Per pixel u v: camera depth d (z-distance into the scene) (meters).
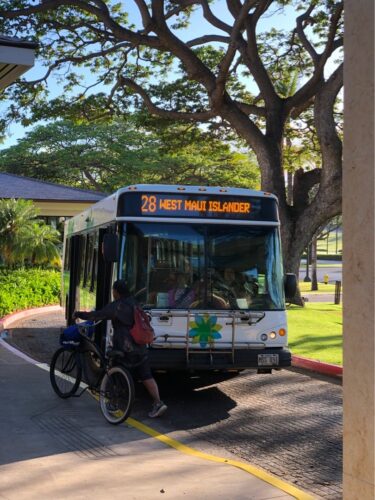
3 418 8.09
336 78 23.36
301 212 24.31
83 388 9.90
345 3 3.92
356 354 3.86
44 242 30.52
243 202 9.74
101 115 28.28
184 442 7.54
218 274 9.50
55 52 26.23
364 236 3.79
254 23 23.94
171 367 9.10
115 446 6.96
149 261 9.34
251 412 9.05
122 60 27.34
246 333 9.40
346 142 3.90
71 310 14.74
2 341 15.34
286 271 23.95
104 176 54.12
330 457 6.99
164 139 30.77
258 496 5.32
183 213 9.53
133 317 8.15
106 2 25.20
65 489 5.41
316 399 9.88
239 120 24.30
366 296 3.79
